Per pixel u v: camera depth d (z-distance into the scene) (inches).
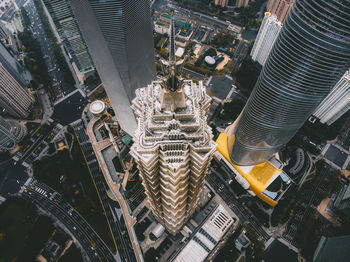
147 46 7342.5
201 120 4037.9
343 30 4458.7
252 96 6865.2
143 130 4010.8
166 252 7849.4
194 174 4781.0
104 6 5487.2
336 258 7170.3
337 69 5137.8
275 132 7101.4
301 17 4877.0
